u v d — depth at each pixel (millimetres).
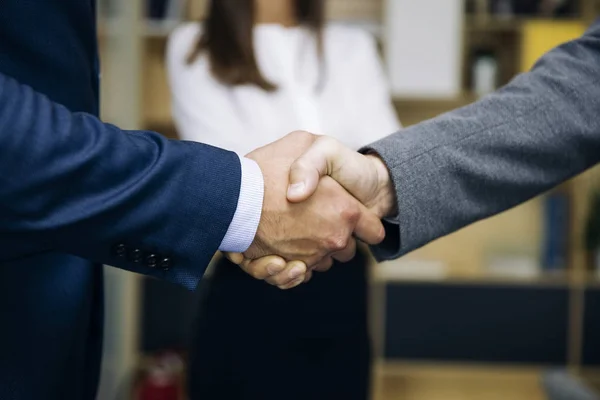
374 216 853
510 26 2975
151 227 628
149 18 2885
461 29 2928
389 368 3023
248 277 1380
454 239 3322
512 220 3293
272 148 839
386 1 2838
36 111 588
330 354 1398
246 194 711
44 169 572
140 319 2947
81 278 750
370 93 1493
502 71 3162
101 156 603
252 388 1390
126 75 2641
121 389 2609
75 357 753
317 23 1451
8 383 676
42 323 702
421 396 3281
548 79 875
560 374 1411
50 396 712
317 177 786
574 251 3057
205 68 1408
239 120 1397
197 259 655
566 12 2994
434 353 3002
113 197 605
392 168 810
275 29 1417
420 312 3006
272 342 1383
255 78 1381
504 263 3078
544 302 2980
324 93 1444
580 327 2971
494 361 2994
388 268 3068
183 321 2947
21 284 690
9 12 655
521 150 848
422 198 820
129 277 2834
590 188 3084
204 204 649
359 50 1504
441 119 863
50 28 687
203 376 1416
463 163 830
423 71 2842
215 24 1395
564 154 863
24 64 673
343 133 1460
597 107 857
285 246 800
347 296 1405
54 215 589
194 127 1410
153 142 660
